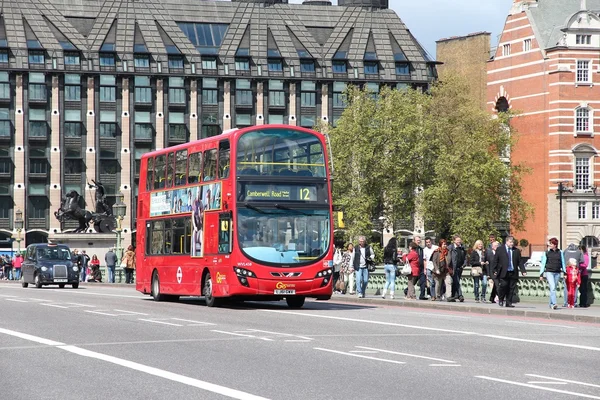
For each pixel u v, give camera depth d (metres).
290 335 21.56
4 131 112.38
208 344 19.47
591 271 35.56
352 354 17.69
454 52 120.38
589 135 99.75
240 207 31.55
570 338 21.56
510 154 102.06
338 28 120.75
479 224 79.12
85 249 79.12
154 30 116.56
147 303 35.72
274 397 12.59
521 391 13.27
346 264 41.97
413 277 37.62
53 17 115.06
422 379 14.41
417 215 82.69
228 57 116.62
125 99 114.56
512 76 104.06
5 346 19.11
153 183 38.81
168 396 12.66
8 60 112.38
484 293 35.91
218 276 32.47
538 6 103.75
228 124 116.25
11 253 111.88
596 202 99.00
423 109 83.69
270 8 120.12
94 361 16.55
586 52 99.50
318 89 118.25
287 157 32.16
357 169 80.44
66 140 113.62
